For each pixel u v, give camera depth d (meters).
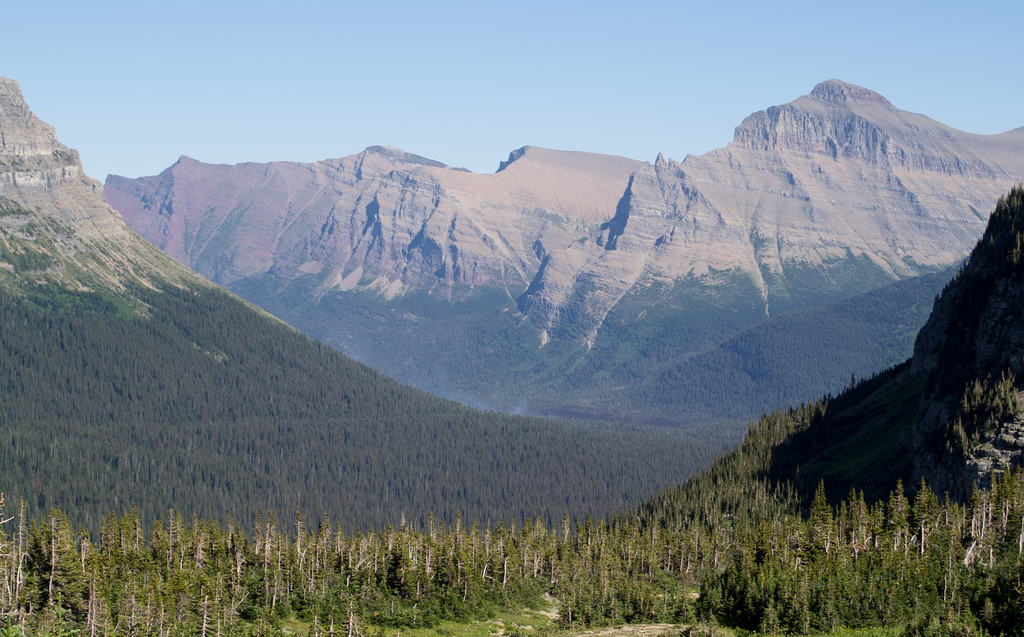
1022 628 192.62
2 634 177.00
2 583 192.75
